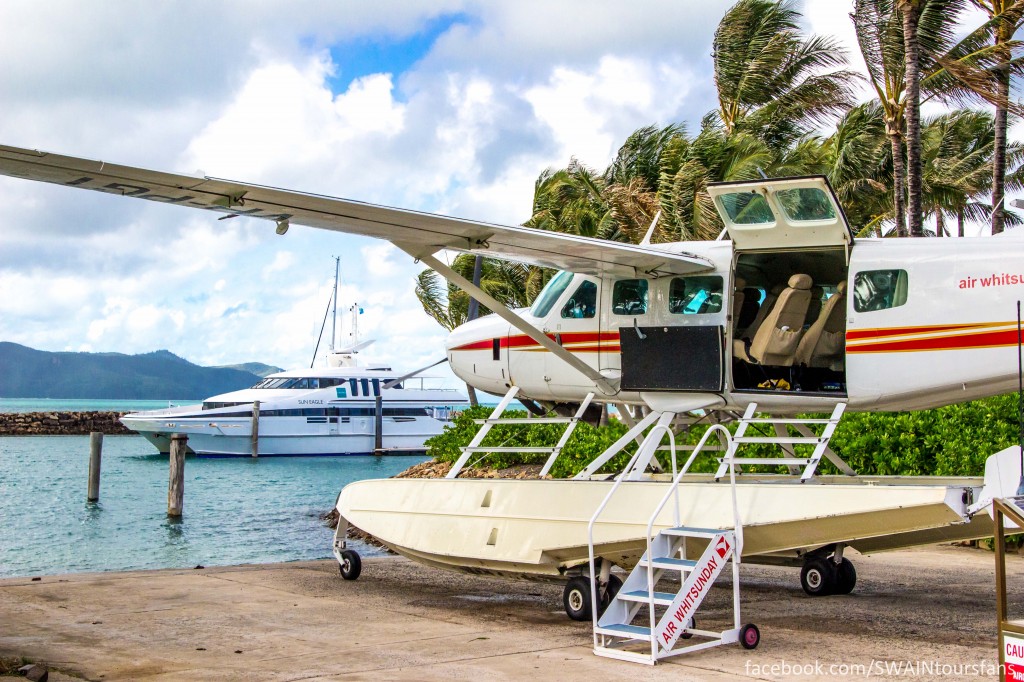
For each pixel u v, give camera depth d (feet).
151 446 149.59
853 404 21.95
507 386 28.17
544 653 18.25
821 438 21.31
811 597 24.77
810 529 18.95
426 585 27.20
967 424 33.58
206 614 22.47
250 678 16.19
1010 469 17.04
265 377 129.59
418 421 131.75
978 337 20.48
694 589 17.78
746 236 22.89
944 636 19.67
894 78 53.93
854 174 61.67
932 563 30.50
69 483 88.69
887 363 21.43
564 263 24.77
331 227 22.35
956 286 20.84
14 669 16.20
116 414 185.88
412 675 16.39
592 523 18.98
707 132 59.77
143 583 27.20
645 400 24.52
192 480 93.81
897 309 21.43
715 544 18.22
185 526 59.36
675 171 59.62
